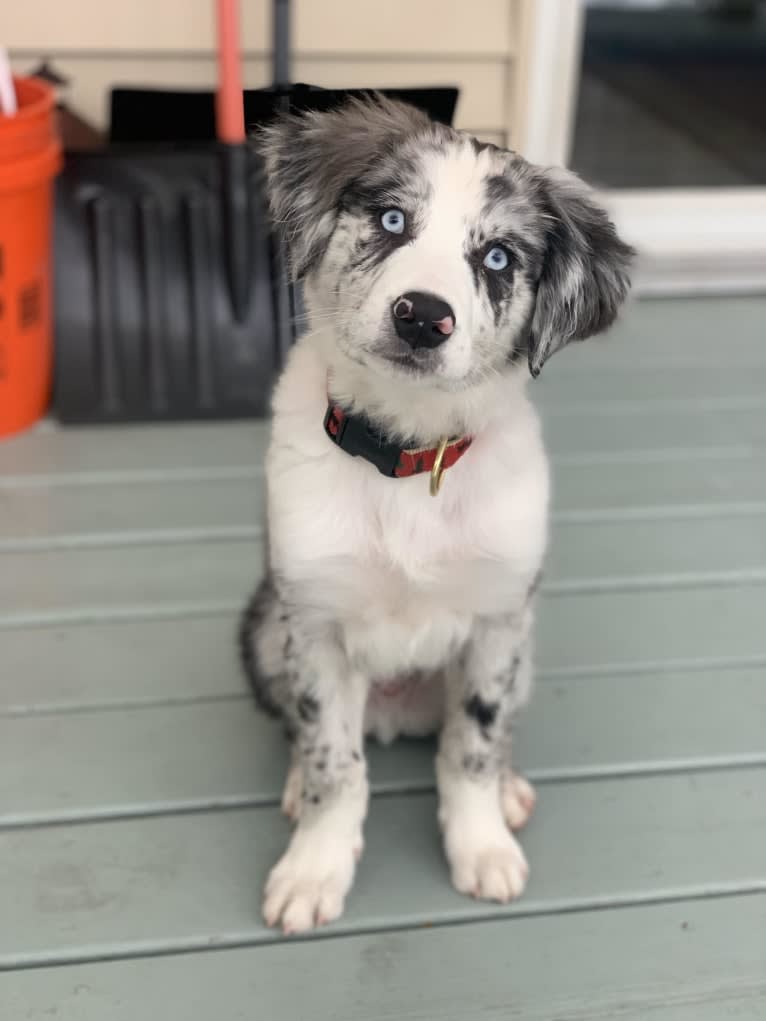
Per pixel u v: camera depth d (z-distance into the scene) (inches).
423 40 123.5
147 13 119.4
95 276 110.4
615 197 148.9
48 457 107.0
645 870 65.9
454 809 65.7
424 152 55.3
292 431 61.0
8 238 101.2
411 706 72.5
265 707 72.4
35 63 120.8
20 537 94.3
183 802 69.4
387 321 50.8
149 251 111.2
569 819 69.5
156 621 85.4
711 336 139.9
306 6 120.3
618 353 134.3
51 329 113.7
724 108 214.7
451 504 60.0
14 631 83.4
